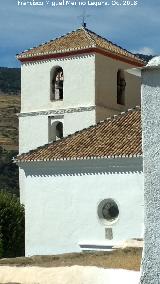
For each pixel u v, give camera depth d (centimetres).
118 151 4134
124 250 3034
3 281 2697
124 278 2258
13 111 17425
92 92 5641
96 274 2425
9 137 14762
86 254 2995
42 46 6059
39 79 5969
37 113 5922
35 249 4456
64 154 4369
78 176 4294
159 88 1489
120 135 4441
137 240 3428
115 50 5956
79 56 5734
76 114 5694
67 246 4309
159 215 1466
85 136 4619
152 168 1486
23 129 6012
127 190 4066
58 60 5859
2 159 12075
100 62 5719
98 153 4197
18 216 5766
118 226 4094
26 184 4538
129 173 4066
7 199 5869
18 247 5784
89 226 4219
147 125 1500
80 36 5981
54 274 2594
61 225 4350
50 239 4394
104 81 5766
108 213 4225
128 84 6106
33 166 4491
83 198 4262
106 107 5750
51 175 4425
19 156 4584
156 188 1476
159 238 1459
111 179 4141
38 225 4459
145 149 1500
